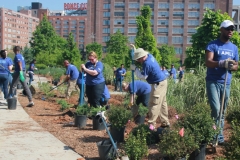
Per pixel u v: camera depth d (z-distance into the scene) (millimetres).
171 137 4543
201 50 25562
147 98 8523
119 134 5984
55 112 9664
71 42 51500
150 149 5453
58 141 6219
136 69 6719
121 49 71875
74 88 13375
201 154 4789
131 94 8297
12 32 156625
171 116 8844
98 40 96562
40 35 64500
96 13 96188
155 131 5910
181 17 94875
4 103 11305
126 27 95562
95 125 7160
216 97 5426
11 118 8484
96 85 8328
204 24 25422
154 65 6383
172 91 10133
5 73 11398
